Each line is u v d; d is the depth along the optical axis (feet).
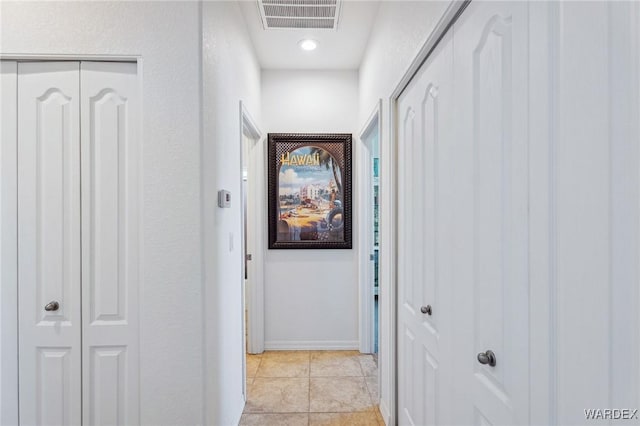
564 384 1.91
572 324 1.84
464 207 3.22
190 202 4.40
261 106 9.37
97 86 4.42
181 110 4.40
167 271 4.38
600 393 1.65
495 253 2.68
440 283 3.86
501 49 2.56
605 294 1.62
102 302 4.43
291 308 9.55
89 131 4.41
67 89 4.40
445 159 3.68
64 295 4.41
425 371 4.43
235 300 6.22
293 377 8.02
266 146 9.44
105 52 4.35
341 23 7.25
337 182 9.46
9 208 4.38
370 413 6.61
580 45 1.77
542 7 2.06
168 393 4.37
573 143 1.82
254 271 9.29
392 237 5.80
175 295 4.38
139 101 4.41
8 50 4.29
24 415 4.40
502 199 2.57
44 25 4.32
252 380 7.87
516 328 2.39
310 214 9.45
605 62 1.60
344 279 9.58
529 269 2.23
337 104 9.53
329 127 9.53
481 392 2.92
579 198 1.78
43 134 4.40
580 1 1.76
